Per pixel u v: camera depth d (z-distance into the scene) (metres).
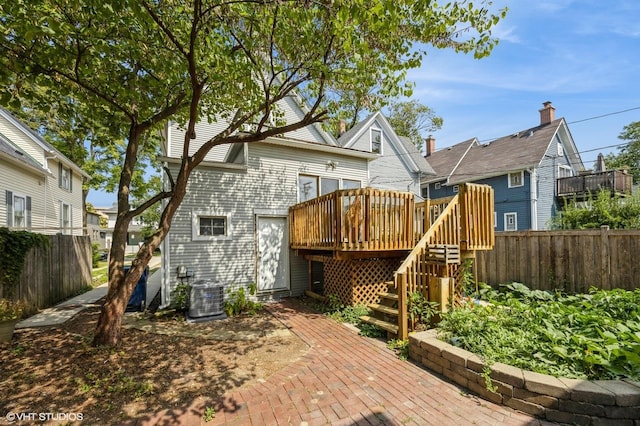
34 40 3.67
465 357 2.99
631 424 2.24
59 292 7.40
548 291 6.07
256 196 7.51
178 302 6.08
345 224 5.46
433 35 4.16
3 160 9.35
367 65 4.23
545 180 15.66
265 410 2.68
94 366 3.52
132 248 34.41
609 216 11.38
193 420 2.55
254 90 4.44
